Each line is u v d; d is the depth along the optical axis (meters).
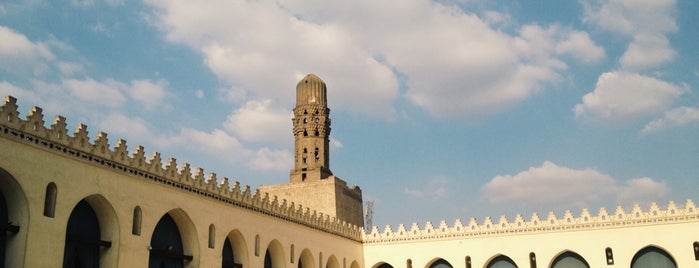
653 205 67.50
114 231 43.84
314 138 87.69
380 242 79.62
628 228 68.06
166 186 48.84
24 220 37.53
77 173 41.34
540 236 71.94
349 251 76.69
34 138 38.50
